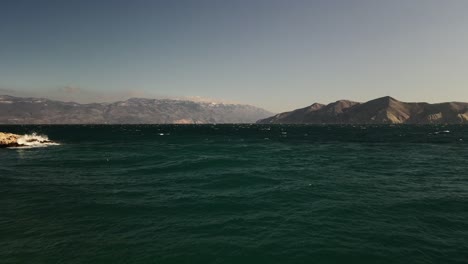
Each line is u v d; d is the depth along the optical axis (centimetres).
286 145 6688
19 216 1673
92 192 2233
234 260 1158
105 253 1209
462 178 2775
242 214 1702
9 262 1134
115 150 5522
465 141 7969
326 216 1662
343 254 1205
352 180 2655
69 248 1255
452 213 1720
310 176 2831
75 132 16312
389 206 1848
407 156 4572
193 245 1286
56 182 2620
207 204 1900
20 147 6116
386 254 1206
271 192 2206
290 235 1393
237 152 5003
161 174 2967
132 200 1998
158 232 1435
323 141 8238
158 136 11475
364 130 17538
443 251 1238
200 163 3634
